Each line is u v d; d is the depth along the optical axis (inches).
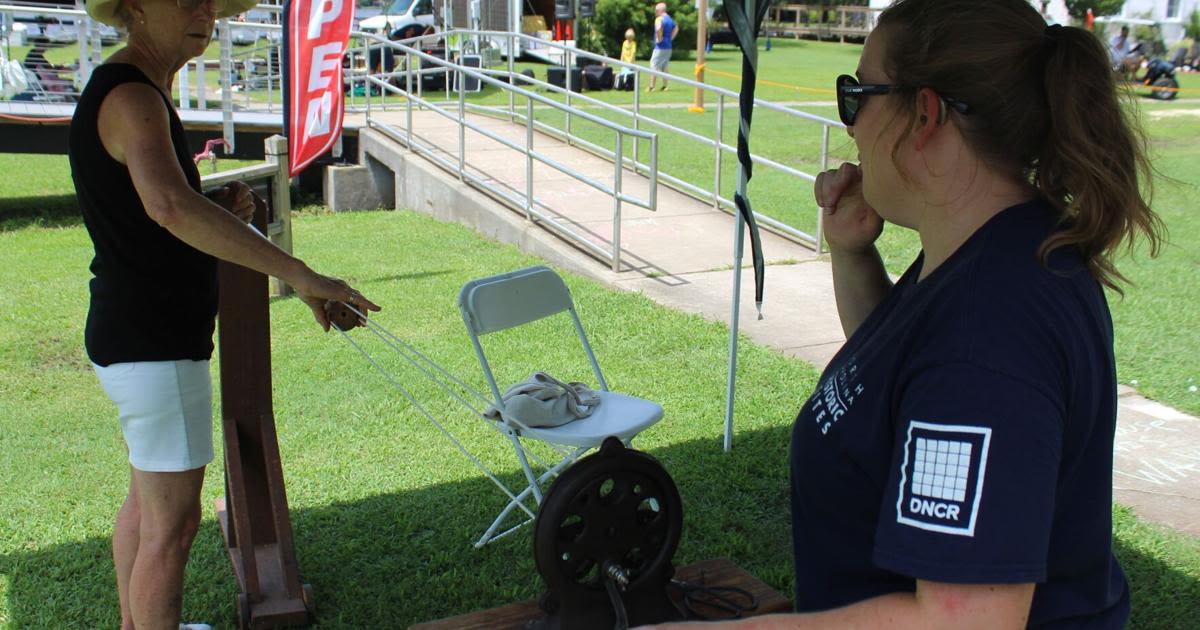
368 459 177.6
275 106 549.0
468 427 193.2
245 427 127.9
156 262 93.8
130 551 107.9
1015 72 46.8
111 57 95.0
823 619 45.4
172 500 100.6
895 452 45.2
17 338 252.8
